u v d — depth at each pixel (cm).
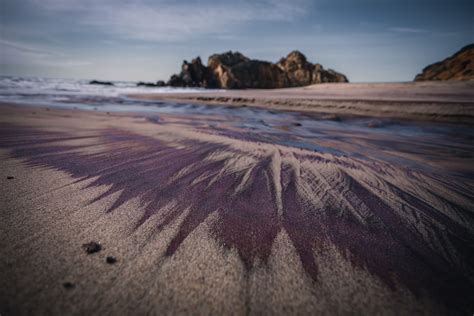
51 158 298
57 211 168
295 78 8938
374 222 175
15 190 199
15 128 476
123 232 147
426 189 245
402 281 118
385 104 1021
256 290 109
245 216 175
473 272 126
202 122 751
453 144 505
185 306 100
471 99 1022
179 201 194
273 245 141
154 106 1359
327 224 169
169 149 369
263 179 254
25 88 2400
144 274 114
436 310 103
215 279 113
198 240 142
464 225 175
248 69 8650
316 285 113
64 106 1149
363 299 107
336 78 8862
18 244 130
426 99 1077
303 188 234
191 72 8506
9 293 101
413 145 491
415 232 164
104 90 3259
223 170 278
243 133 566
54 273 112
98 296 102
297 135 579
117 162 294
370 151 435
